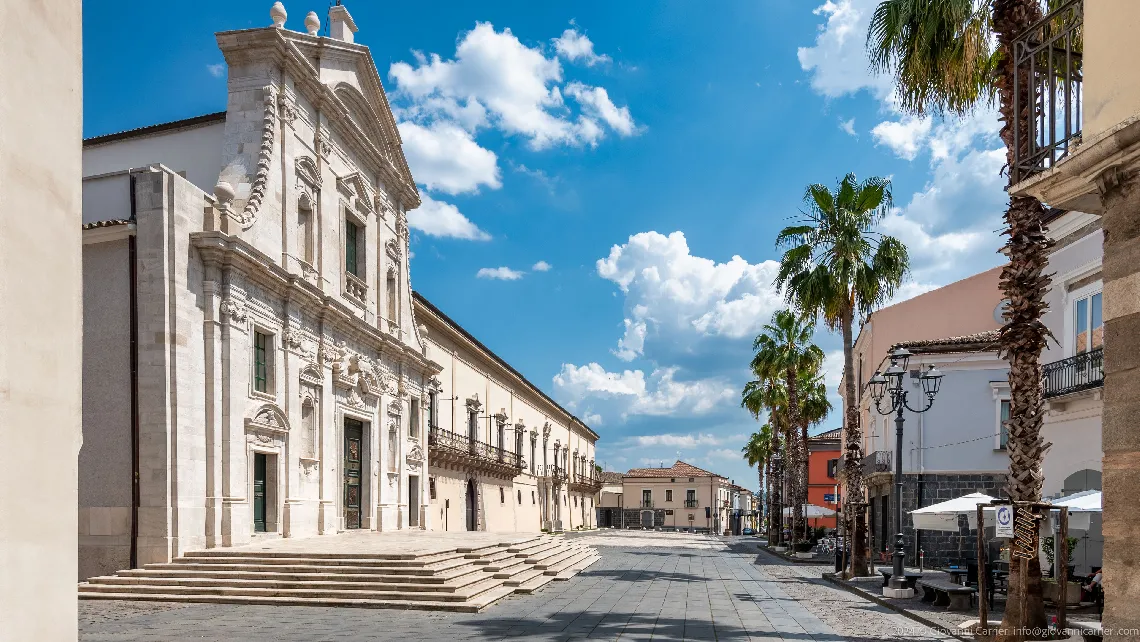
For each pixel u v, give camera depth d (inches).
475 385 1786.4
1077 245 759.1
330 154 1039.6
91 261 712.4
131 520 676.1
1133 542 208.8
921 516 781.9
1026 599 443.2
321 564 642.8
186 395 710.5
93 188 729.0
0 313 92.5
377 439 1156.5
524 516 2160.4
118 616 518.3
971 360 1154.7
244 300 800.3
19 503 95.3
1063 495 779.4
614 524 4156.0
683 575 928.9
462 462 1608.0
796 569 1122.0
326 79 1042.1
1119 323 219.6
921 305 1411.2
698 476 4109.3
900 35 510.9
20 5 97.8
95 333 705.6
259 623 489.4
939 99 535.2
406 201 1342.3
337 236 1058.1
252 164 874.1
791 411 1670.8
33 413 98.7
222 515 747.4
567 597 660.1
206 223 761.6
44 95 102.7
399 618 517.3
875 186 948.0
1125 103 213.8
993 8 462.9
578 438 3085.6
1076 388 730.8
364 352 1126.4
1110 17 220.7
